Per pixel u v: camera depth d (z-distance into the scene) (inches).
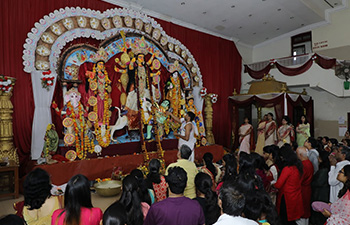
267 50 442.9
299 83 358.9
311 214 136.4
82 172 194.2
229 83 385.4
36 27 200.1
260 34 405.7
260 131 306.7
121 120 242.1
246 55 443.8
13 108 193.9
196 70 316.5
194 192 104.5
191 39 333.1
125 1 259.8
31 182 65.7
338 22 373.1
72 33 215.0
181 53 301.1
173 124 281.0
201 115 300.2
